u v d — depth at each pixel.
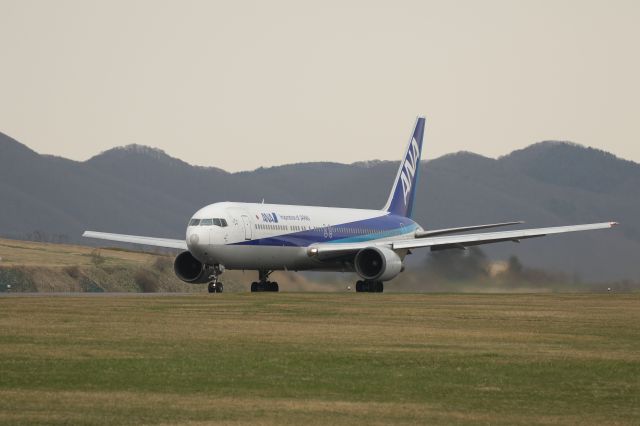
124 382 65.00
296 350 82.50
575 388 65.94
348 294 184.25
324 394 62.38
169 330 97.62
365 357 78.56
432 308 137.12
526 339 94.06
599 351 84.75
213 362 74.38
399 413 56.72
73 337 89.19
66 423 52.06
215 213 181.38
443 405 59.47
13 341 85.38
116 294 176.00
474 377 69.62
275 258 192.25
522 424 54.41
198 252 179.25
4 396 59.41
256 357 77.50
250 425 52.56
